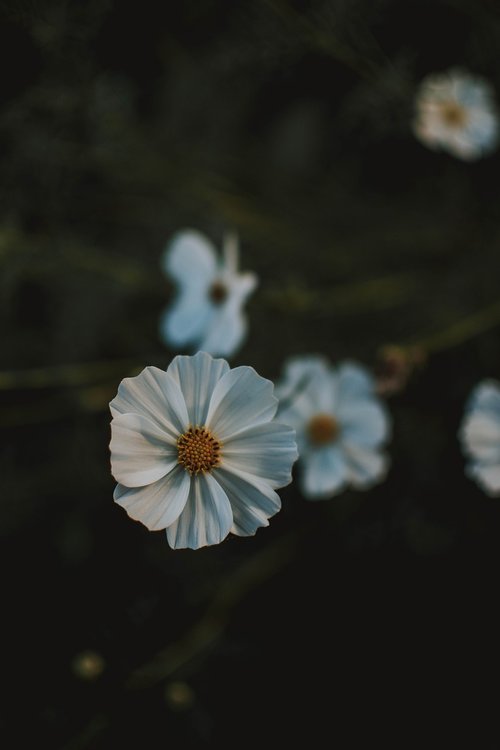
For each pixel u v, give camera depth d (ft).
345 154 2.81
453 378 2.38
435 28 2.49
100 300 2.70
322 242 2.70
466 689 2.17
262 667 2.29
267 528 2.39
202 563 2.34
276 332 2.48
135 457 1.29
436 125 2.25
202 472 1.31
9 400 2.68
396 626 2.28
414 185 2.73
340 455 1.91
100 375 2.34
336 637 2.30
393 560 2.32
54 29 2.05
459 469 2.33
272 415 1.32
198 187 2.52
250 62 2.29
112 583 2.41
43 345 2.73
